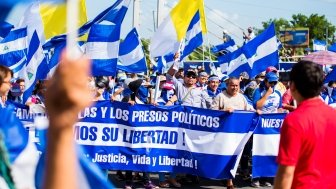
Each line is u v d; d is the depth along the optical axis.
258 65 11.94
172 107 8.43
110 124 8.38
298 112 3.32
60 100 1.09
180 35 10.55
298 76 3.39
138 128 8.39
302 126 3.24
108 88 10.80
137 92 8.84
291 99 9.59
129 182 8.66
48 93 1.09
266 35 11.90
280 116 8.51
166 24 10.58
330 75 12.07
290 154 3.23
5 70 4.65
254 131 8.45
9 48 10.23
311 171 3.26
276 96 8.95
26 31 10.18
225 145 8.34
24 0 1.33
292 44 63.09
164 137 8.45
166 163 8.46
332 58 17.98
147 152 8.41
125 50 12.77
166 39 10.55
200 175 8.41
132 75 12.73
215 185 8.94
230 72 12.89
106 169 8.39
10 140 1.97
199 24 11.02
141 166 8.41
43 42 9.85
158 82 10.00
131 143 8.39
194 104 8.98
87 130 8.32
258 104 8.65
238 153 8.37
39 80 9.64
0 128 1.94
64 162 1.15
